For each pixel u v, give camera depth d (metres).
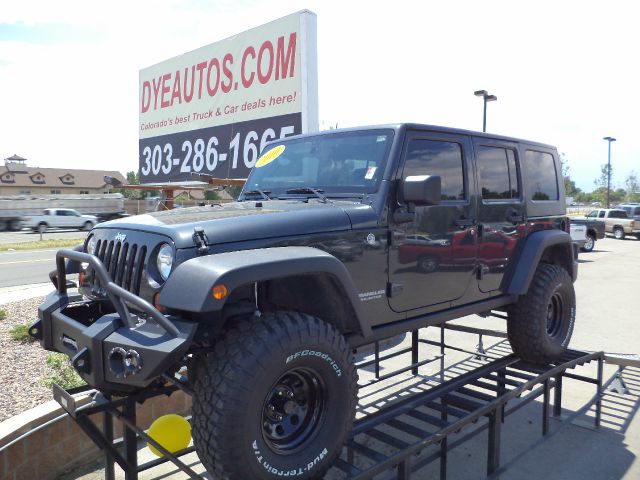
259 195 3.68
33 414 3.40
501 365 4.22
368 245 2.94
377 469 2.61
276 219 2.65
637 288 11.16
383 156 3.14
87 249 3.06
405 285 3.16
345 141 3.42
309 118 9.55
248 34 10.60
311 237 2.70
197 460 3.75
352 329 2.84
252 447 2.20
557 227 4.67
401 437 4.13
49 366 4.65
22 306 7.52
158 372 2.11
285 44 9.80
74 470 3.62
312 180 3.48
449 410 3.46
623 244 23.28
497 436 3.43
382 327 3.11
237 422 2.15
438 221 3.37
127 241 2.63
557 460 3.67
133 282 2.51
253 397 2.19
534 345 4.19
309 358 2.38
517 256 4.13
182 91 12.69
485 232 3.77
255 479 2.21
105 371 2.28
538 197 4.47
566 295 4.50
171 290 2.21
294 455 2.37
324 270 2.48
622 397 4.84
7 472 3.13
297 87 9.59
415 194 2.88
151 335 2.19
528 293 4.18
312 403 2.56
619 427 4.20
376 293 3.00
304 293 2.81
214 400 2.16
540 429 4.18
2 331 5.89
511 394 3.48
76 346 2.49
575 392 5.00
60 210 34.16
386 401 4.82
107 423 3.27
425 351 6.49
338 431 2.51
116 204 40.03
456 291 3.56
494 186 3.95
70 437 3.58
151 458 3.80
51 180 67.19
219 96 11.49
